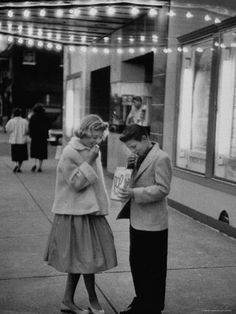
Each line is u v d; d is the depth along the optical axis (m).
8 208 8.70
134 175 3.96
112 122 12.95
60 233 4.02
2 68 49.00
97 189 4.10
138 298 4.05
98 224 4.10
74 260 3.99
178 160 8.84
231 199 6.90
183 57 8.63
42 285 4.86
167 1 9.11
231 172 7.00
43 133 13.98
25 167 15.21
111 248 4.12
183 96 8.64
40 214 8.23
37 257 5.78
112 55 12.91
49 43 14.45
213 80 7.46
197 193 7.94
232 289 4.82
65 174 3.96
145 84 12.20
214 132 7.43
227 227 6.97
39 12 9.97
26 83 40.06
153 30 10.02
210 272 5.33
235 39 6.92
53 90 40.56
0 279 5.02
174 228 7.37
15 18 10.95
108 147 13.36
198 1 8.01
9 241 6.50
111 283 4.96
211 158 7.47
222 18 7.21
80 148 4.01
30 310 4.24
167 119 9.30
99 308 4.15
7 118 43.28
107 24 11.76
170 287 4.86
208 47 7.77
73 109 17.42
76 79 16.95
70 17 10.87
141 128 3.90
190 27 8.34
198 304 4.44
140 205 3.92
